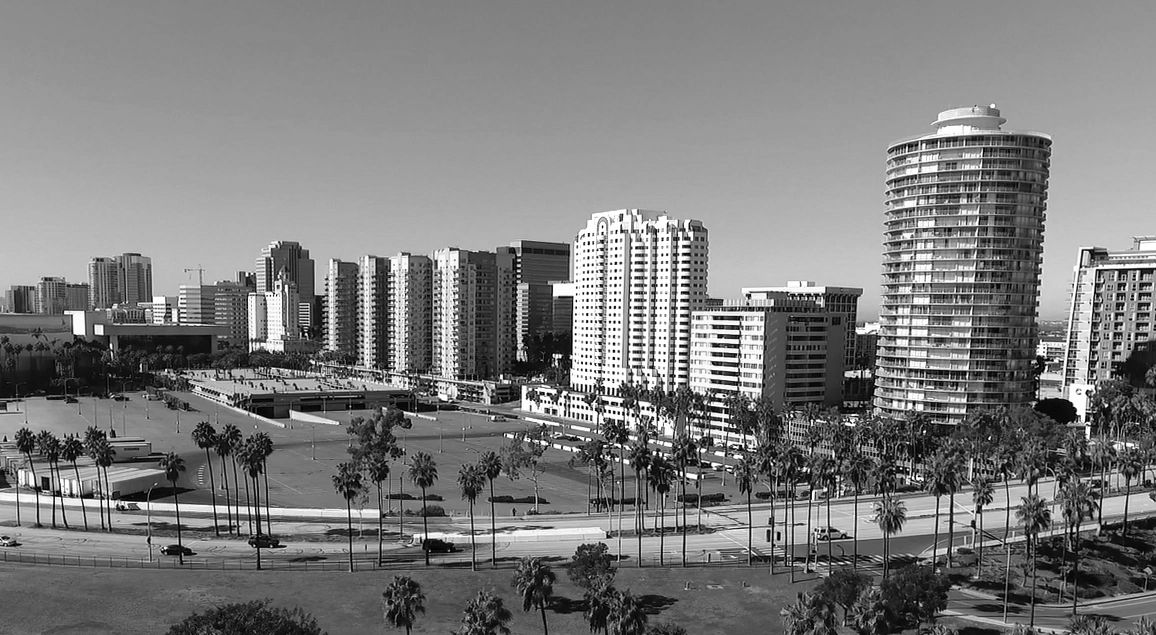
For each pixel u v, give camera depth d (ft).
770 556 475.72
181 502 625.82
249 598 394.11
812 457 577.43
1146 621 317.83
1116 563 466.70
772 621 375.45
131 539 501.97
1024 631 327.88
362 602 392.06
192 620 293.23
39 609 374.63
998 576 441.68
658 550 491.31
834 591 351.67
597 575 355.97
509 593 406.41
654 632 301.43
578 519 574.97
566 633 356.79
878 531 531.50
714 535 527.40
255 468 488.85
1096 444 619.26
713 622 374.02
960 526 538.47
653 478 491.72
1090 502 408.87
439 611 380.78
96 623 360.28
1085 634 308.60
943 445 645.10
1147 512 560.61
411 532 531.50
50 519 549.13
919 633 352.49
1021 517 399.65
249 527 537.24
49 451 551.59
